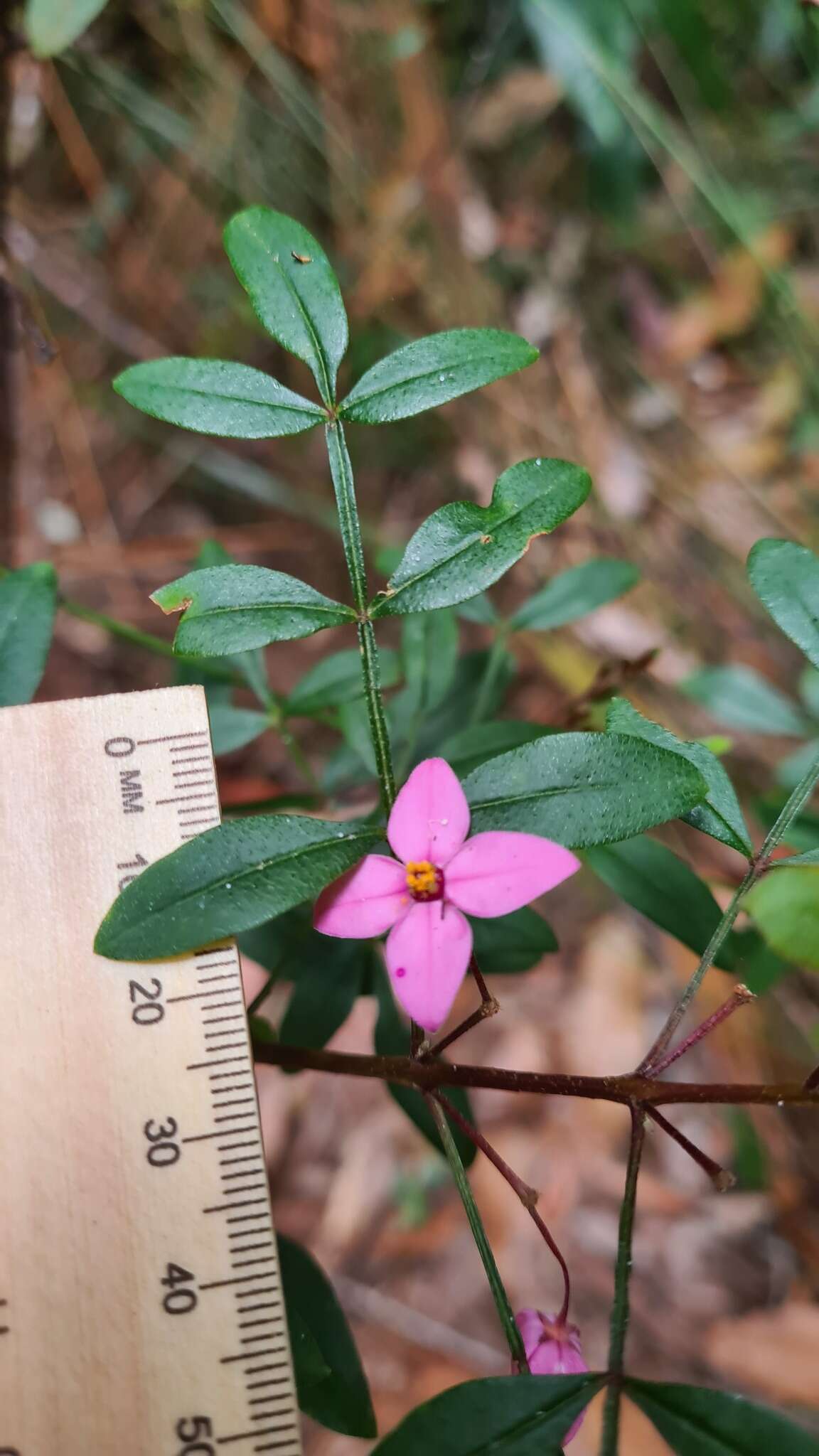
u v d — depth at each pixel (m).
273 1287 0.13
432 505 0.31
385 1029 0.15
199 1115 0.13
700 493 0.31
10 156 0.20
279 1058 0.14
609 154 0.31
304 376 0.29
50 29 0.17
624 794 0.12
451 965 0.12
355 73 0.26
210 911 0.12
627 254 0.32
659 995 0.28
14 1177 0.13
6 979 0.13
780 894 0.13
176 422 0.13
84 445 0.29
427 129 0.28
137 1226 0.13
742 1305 0.25
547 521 0.13
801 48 0.28
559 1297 0.25
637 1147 0.13
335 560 0.30
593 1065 0.27
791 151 0.30
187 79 0.25
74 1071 0.13
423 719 0.16
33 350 0.25
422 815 0.13
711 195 0.28
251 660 0.17
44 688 0.28
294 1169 0.27
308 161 0.27
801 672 0.29
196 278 0.29
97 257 0.29
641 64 0.30
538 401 0.30
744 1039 0.26
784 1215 0.26
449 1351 0.25
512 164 0.31
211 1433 0.13
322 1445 0.24
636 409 0.31
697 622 0.30
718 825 0.13
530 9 0.28
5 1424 0.12
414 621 0.17
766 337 0.32
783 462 0.31
